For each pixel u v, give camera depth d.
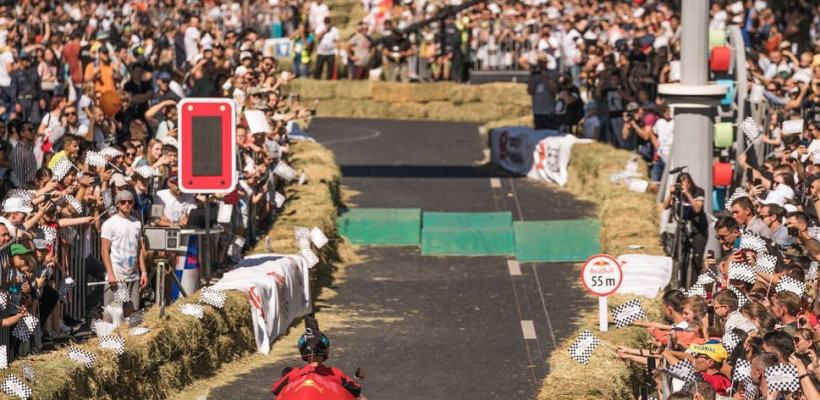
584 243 57.06
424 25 99.88
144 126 45.84
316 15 101.06
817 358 25.39
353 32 110.38
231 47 71.31
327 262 52.59
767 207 38.84
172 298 41.16
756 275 32.69
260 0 107.38
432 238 59.00
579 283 50.88
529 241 57.62
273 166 54.69
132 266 37.28
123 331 35.09
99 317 37.62
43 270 33.53
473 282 51.44
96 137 50.97
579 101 76.62
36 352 33.28
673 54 65.62
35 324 31.03
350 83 99.19
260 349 40.25
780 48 69.50
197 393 35.53
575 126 79.69
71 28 82.06
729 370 28.80
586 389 32.56
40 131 50.22
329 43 100.31
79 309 37.59
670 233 50.06
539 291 49.75
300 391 26.38
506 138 76.44
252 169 48.91
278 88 62.94
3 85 64.50
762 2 93.38
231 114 39.16
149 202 41.41
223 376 37.47
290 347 41.25
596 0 97.88
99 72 64.56
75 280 37.28
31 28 70.62
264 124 50.72
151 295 40.50
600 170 65.50
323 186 60.81
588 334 31.42
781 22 101.81
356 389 27.58
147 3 103.06
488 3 100.81
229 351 38.81
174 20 100.81
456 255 56.59
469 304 47.78
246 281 40.88
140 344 33.59
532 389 36.91
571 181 69.50
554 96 77.31
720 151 54.44
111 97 52.09
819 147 45.97
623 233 52.69
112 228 36.88
